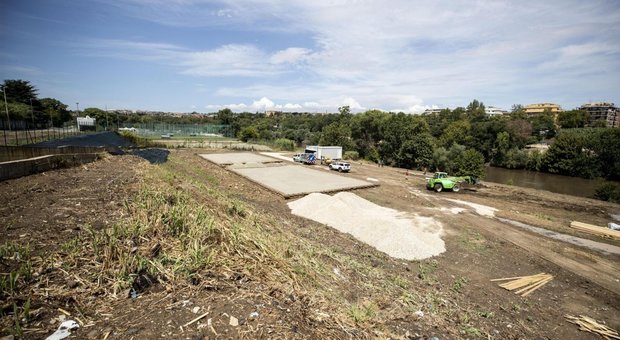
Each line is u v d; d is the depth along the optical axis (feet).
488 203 66.90
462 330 19.61
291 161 126.62
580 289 30.25
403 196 70.03
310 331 12.66
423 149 145.59
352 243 37.81
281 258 20.65
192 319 11.34
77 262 14.32
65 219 20.06
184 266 15.16
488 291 28.71
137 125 272.31
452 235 44.11
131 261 14.53
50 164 40.93
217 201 37.32
